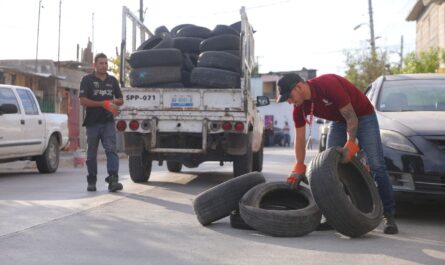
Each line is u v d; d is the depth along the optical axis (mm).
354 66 41562
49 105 23641
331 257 4793
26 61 25234
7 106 11656
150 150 9992
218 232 5801
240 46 10234
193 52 10906
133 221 6324
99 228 5895
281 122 56094
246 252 4949
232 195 6059
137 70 10281
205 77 10000
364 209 5973
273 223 5551
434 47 29891
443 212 7320
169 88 10016
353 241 5438
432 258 4793
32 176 12398
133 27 11477
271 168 15320
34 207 7215
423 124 6734
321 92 5559
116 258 4699
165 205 7551
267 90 57938
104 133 8930
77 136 26516
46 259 4641
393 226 5863
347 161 5707
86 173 13398
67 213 6766
